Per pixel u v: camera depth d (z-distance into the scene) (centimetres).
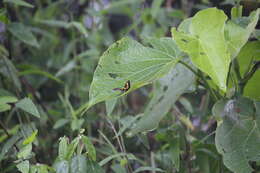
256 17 90
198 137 116
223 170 105
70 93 146
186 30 95
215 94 99
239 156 91
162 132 111
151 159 115
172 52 93
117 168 102
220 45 85
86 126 126
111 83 91
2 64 124
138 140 123
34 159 108
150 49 93
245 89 99
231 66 97
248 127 92
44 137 129
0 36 131
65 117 129
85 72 147
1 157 106
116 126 125
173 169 111
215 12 84
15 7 146
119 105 124
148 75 92
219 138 92
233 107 93
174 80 101
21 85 132
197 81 102
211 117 117
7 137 114
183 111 128
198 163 110
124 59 92
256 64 98
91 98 91
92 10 148
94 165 92
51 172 95
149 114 99
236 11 102
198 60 88
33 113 103
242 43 89
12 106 127
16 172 112
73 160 91
